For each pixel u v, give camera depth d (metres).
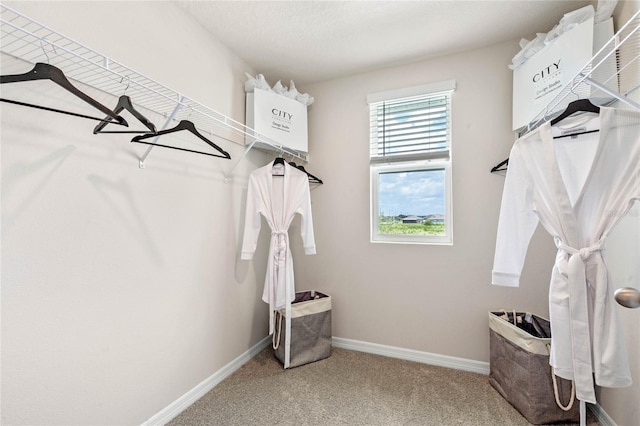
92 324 1.19
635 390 1.24
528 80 1.70
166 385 1.52
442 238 2.17
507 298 1.94
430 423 1.49
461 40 1.93
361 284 2.34
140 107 1.42
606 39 1.42
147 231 1.43
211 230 1.84
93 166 1.20
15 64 0.98
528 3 1.59
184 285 1.64
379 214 2.38
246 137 2.15
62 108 1.10
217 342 1.88
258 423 1.49
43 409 1.05
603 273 1.06
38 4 1.02
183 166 1.64
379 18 1.71
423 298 2.15
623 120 1.03
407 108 2.27
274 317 2.08
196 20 1.72
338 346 2.40
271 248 2.04
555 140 1.21
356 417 1.53
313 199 2.50
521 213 1.32
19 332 0.99
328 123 2.47
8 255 0.96
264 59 2.16
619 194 1.04
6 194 0.95
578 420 1.43
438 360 2.09
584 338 1.08
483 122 2.01
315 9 1.63
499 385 1.73
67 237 1.11
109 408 1.25
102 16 1.22
